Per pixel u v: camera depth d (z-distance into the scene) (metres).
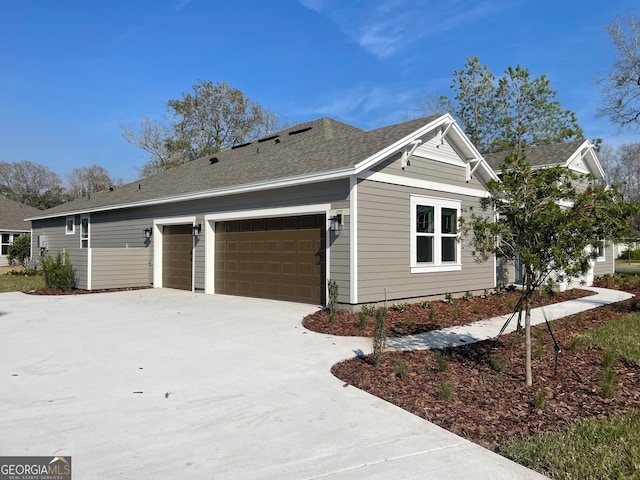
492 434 3.75
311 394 4.73
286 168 11.41
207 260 13.59
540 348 6.50
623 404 4.43
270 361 6.00
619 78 24.55
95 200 20.42
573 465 3.15
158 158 40.44
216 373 5.46
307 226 10.95
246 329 8.12
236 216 12.45
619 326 8.34
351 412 4.22
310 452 3.40
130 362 5.95
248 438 3.65
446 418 4.10
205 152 39.00
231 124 40.06
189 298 12.55
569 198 4.95
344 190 9.68
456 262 12.41
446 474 3.06
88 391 4.80
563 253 4.55
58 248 22.52
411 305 10.62
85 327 8.39
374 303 9.88
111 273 15.16
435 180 11.69
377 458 3.30
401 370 5.27
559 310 10.49
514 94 30.92
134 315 9.73
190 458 3.29
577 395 4.70
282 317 9.27
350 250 9.49
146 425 3.90
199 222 13.84
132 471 3.10
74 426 3.88
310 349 6.65
